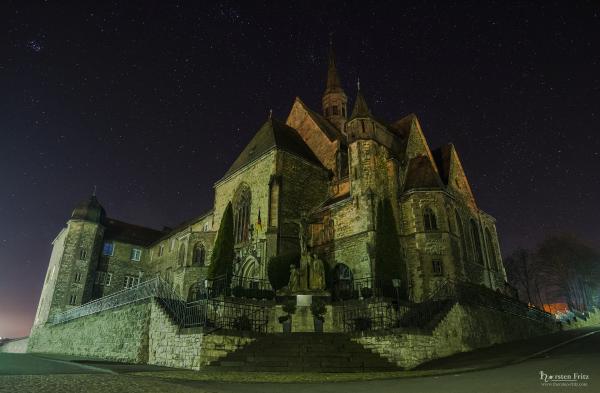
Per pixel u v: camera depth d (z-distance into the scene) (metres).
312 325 23.88
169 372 15.62
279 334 19.69
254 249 33.91
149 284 24.83
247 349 18.19
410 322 21.11
